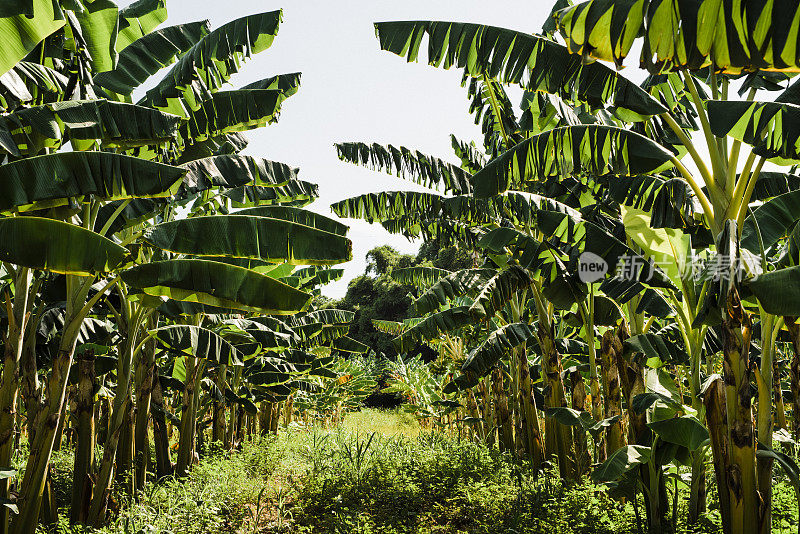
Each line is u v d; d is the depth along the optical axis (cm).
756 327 791
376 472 862
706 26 275
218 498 764
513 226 828
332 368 2170
